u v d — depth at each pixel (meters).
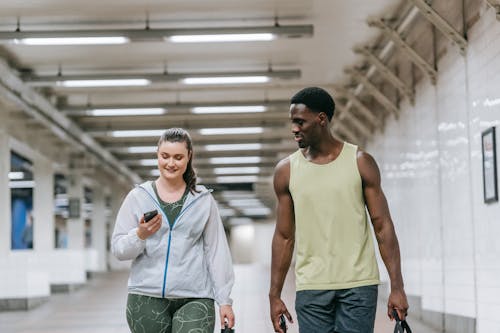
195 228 3.60
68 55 13.62
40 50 13.28
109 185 31.45
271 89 16.77
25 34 11.09
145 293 3.56
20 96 14.60
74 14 11.20
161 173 3.62
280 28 11.12
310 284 3.48
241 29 11.09
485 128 8.41
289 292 16.25
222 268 3.66
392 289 3.48
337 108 17.98
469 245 9.21
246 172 31.38
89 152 22.83
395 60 13.64
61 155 21.80
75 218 24.78
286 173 3.58
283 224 3.63
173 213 3.59
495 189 7.93
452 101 10.01
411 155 12.87
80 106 17.20
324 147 3.53
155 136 22.98
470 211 9.16
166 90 16.77
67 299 16.78
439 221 10.84
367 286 3.45
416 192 12.43
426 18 10.16
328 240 3.47
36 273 15.41
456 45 9.38
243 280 20.38
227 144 23.64
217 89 16.67
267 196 40.16
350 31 12.31
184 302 3.58
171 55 13.70
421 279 11.95
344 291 3.45
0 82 13.45
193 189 3.64
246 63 14.25
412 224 12.77
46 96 16.73
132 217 3.65
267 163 28.72
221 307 3.62
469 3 8.91
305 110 3.47
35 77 14.18
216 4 10.95
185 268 3.56
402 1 10.84
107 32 11.09
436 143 11.02
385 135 15.36
